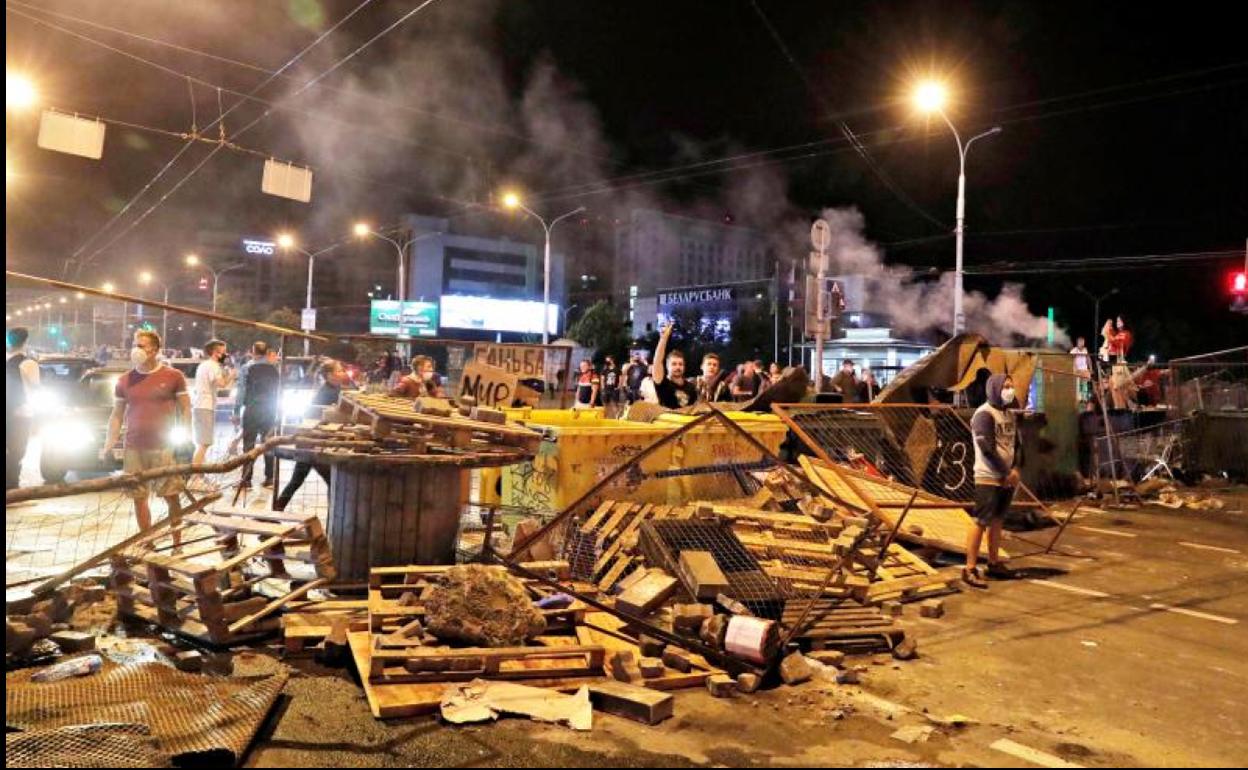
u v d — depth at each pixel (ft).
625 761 13.65
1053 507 40.83
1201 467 50.49
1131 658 19.71
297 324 247.50
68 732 13.12
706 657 18.10
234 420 47.24
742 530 25.14
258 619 18.89
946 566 28.81
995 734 15.31
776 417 33.32
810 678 17.63
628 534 24.03
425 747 13.85
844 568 23.03
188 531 26.66
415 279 371.15
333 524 22.43
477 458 21.58
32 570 23.30
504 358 34.47
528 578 21.71
